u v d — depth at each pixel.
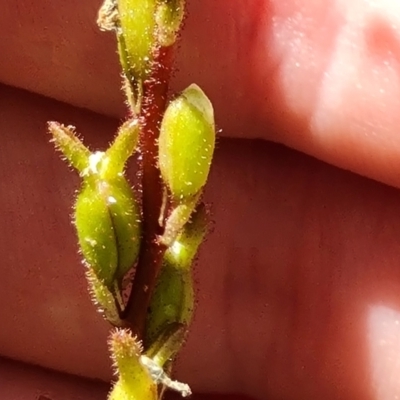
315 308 0.11
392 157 0.09
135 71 0.05
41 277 0.11
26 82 0.10
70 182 0.10
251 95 0.09
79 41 0.09
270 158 0.10
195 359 0.12
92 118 0.10
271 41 0.09
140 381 0.05
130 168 0.09
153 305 0.06
